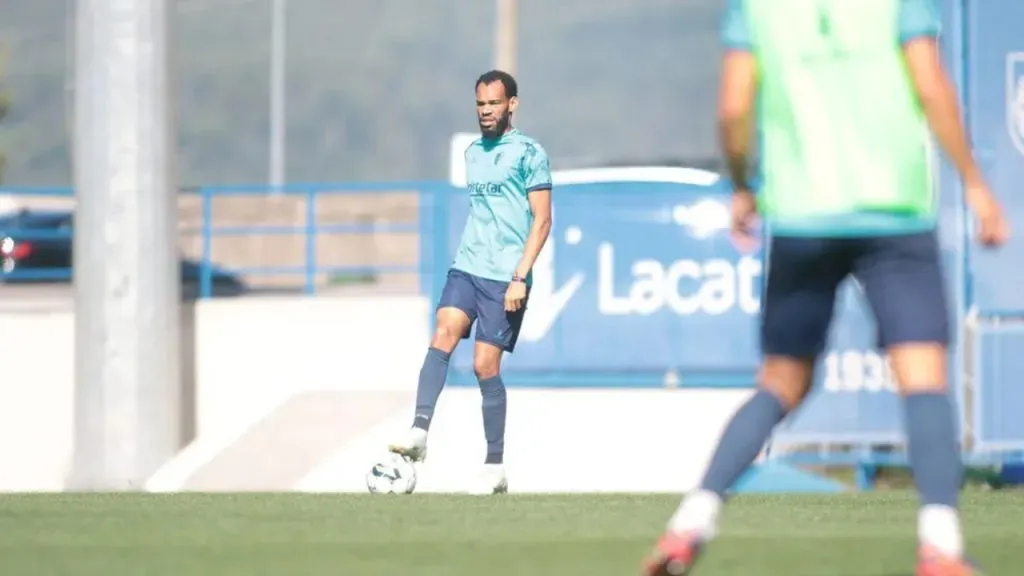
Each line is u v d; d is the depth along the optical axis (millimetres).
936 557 16469
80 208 55625
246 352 57156
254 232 59312
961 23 49844
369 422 54062
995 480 54562
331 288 99875
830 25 17297
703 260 52156
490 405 35344
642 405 52594
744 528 24109
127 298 55031
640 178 60031
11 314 57594
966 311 50094
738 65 17484
